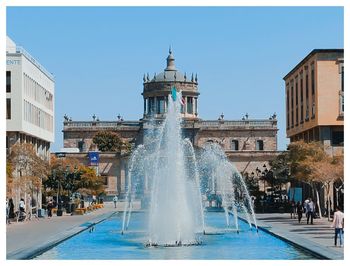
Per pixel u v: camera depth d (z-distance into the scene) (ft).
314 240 148.66
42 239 154.10
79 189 357.00
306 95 326.85
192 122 634.43
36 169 256.73
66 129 653.30
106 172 570.46
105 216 275.18
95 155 443.32
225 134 637.30
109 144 632.79
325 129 301.84
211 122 638.94
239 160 563.48
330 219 232.12
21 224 217.97
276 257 122.72
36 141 341.00
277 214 289.94
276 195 383.45
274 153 561.02
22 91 294.87
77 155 554.05
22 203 242.17
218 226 211.61
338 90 300.40
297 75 350.64
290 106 372.17
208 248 140.46
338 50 300.61
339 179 244.42
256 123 639.35
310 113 316.19
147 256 126.52
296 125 351.25
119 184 568.82
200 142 636.48
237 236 170.71
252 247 141.79
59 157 377.91
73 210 300.61
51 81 372.38
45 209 302.25
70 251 135.44
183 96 655.35
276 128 636.89
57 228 195.00
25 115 301.84
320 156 259.19
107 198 558.97
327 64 301.22
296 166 261.85
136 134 655.35
